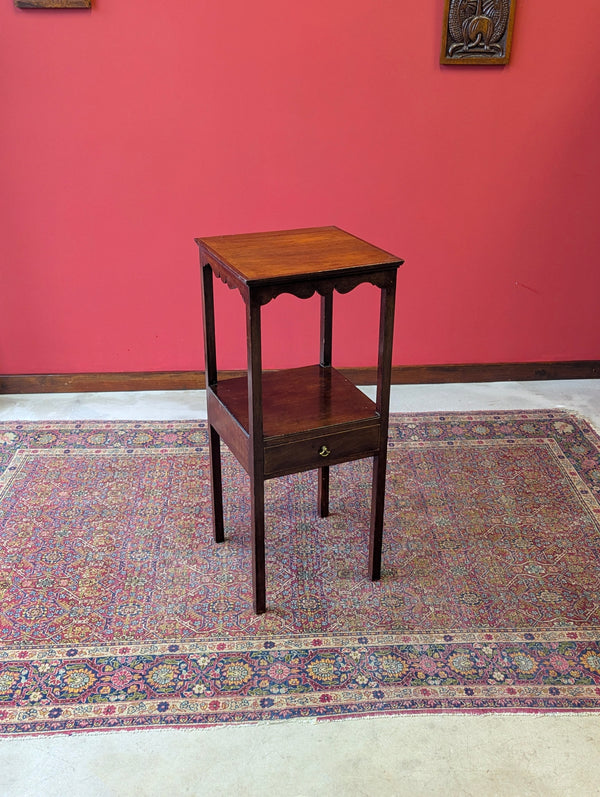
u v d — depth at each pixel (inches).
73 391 137.9
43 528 101.0
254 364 74.5
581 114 125.5
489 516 103.8
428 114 124.0
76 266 129.6
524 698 76.6
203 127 122.2
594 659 81.1
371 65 120.3
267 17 116.3
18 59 116.1
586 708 75.5
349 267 74.8
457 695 76.9
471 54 119.7
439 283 135.6
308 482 111.4
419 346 140.4
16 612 87.0
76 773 68.9
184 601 89.0
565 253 134.6
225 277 78.0
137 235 128.2
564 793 67.3
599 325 140.2
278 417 82.6
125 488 109.6
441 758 70.6
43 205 125.0
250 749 71.4
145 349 136.5
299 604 88.6
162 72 118.3
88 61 117.0
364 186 128.3
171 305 133.3
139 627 85.2
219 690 77.4
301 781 68.3
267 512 104.7
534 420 128.2
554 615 87.0
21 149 121.3
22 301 131.3
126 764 69.9
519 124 125.6
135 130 121.5
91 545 97.9
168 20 115.3
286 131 123.6
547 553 96.9
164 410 131.8
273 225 130.2
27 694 76.6
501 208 130.8
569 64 122.1
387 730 73.3
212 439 92.2
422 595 90.1
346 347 138.7
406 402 134.5
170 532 100.6
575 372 142.0
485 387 140.5
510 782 68.3
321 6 116.2
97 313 133.2
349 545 98.4
